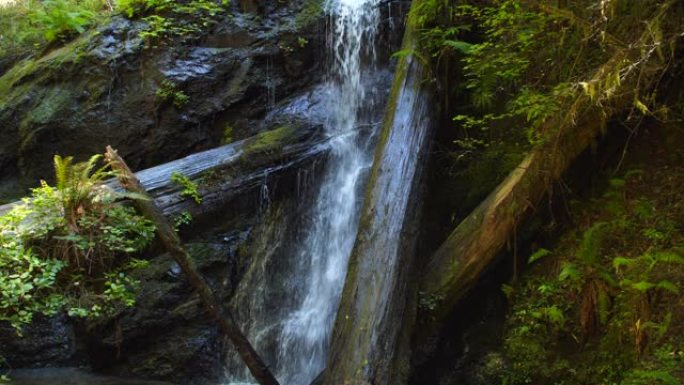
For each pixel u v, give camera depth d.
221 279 6.68
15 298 4.93
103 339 6.33
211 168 6.77
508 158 6.21
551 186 5.44
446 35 6.62
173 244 5.59
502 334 5.41
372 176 5.93
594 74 4.86
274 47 8.26
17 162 8.30
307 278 7.13
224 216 6.96
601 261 5.09
